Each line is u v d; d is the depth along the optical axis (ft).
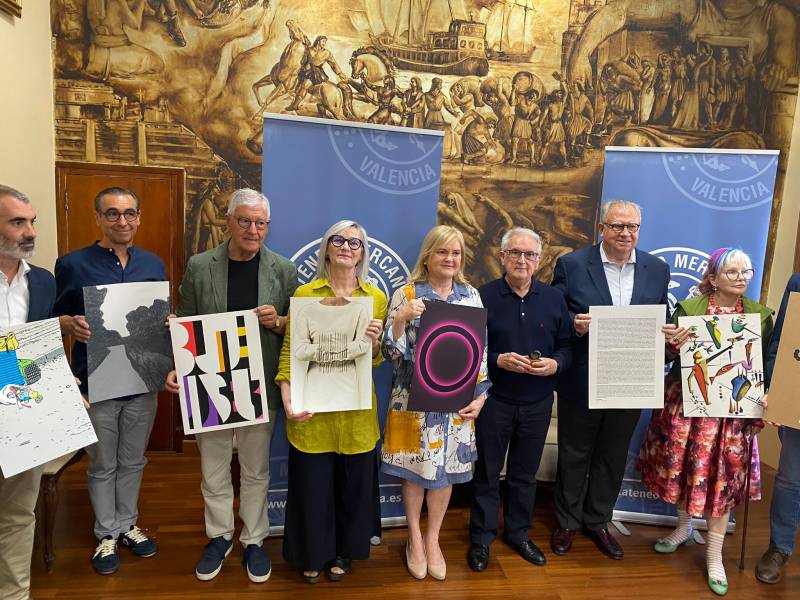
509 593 6.91
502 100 11.63
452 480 6.73
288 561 6.69
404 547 7.95
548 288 7.21
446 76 11.40
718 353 7.07
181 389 6.28
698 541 8.37
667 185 8.54
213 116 10.77
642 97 11.87
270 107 10.89
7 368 5.20
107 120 10.46
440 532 8.43
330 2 10.80
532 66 11.60
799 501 7.25
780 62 11.86
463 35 11.31
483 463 7.32
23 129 9.09
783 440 7.37
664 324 7.17
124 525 7.47
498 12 11.37
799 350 6.67
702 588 7.21
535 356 6.72
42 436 5.38
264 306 6.41
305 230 7.61
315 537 6.48
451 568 7.41
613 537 8.13
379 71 11.16
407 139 7.79
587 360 7.51
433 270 6.60
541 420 7.25
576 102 11.80
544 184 11.98
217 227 11.08
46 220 10.09
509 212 12.00
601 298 7.48
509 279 7.04
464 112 11.57
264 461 6.99
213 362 6.34
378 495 6.92
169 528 8.20
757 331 6.96
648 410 8.88
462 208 11.87
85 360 6.81
